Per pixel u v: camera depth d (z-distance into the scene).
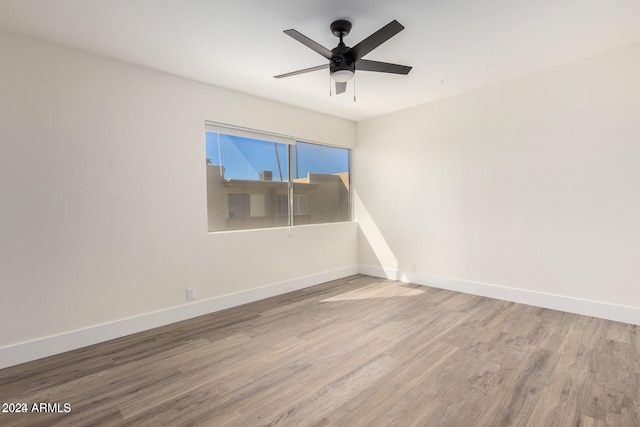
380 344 2.60
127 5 2.07
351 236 5.08
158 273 3.06
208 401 1.88
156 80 3.06
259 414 1.76
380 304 3.61
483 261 3.82
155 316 3.03
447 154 4.09
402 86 3.65
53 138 2.51
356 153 5.17
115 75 2.82
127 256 2.88
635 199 2.85
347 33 2.37
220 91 3.52
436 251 4.25
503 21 2.35
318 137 4.58
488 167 3.73
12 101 2.34
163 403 1.87
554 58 3.02
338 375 2.15
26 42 2.40
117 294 2.82
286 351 2.51
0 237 2.30
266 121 3.96
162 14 2.18
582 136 3.10
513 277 3.59
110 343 2.70
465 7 2.17
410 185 4.49
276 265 4.03
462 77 3.43
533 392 1.92
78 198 2.62
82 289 2.64
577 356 2.34
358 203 5.18
